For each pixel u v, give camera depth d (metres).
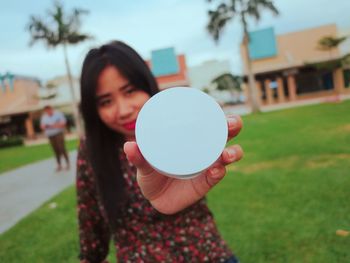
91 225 1.77
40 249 4.34
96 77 1.55
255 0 26.42
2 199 7.66
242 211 4.81
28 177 10.20
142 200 1.51
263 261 3.50
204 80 46.16
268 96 38.38
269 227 4.20
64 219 5.35
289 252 3.59
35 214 5.76
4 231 5.27
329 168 6.54
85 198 1.74
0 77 39.25
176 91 0.96
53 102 40.28
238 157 0.99
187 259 1.50
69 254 4.12
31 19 26.45
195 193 1.20
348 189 5.17
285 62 37.00
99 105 1.59
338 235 3.81
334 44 34.41
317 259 3.41
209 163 0.92
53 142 10.43
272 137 11.88
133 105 1.56
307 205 4.74
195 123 0.93
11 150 25.48
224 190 5.82
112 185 1.56
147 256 1.50
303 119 17.06
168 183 1.21
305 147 8.93
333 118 15.68
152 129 0.94
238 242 3.90
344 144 8.74
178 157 0.92
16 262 4.08
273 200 5.11
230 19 26.72
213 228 1.58
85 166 1.72
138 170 1.12
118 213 1.53
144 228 1.52
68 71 30.23
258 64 37.88
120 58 1.56
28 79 42.19
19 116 39.94
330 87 38.59
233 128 0.96
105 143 1.63
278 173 6.63
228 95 45.72
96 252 1.81
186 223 1.52
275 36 37.69
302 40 37.50
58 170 10.62
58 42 27.22
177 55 41.19
